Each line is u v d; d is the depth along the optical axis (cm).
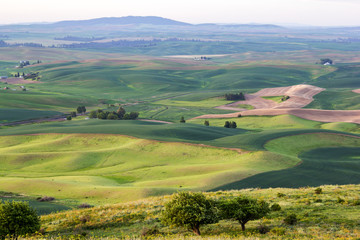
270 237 3091
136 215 4216
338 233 3091
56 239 3488
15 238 3419
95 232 3756
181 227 3600
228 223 3691
